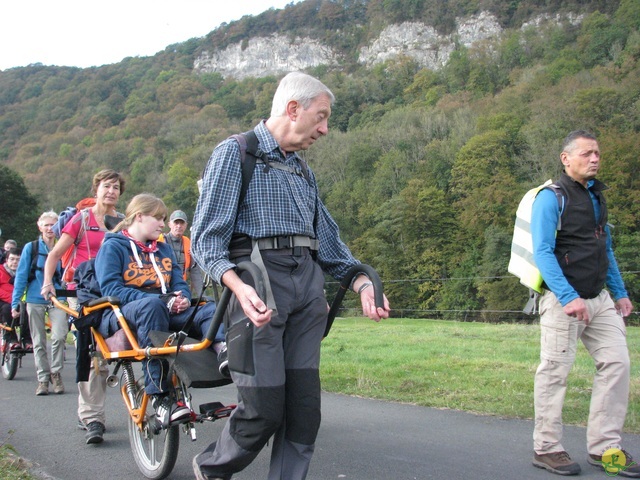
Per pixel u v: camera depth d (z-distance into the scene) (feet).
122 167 275.59
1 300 28.86
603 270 13.69
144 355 13.09
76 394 24.30
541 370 13.70
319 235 11.13
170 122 307.17
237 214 10.25
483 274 143.54
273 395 9.70
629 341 37.29
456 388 21.54
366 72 377.71
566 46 233.76
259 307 9.11
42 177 260.21
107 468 14.75
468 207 156.76
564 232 13.67
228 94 346.33
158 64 467.93
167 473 13.43
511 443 15.51
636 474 13.03
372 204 181.68
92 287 15.49
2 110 404.16
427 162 181.57
